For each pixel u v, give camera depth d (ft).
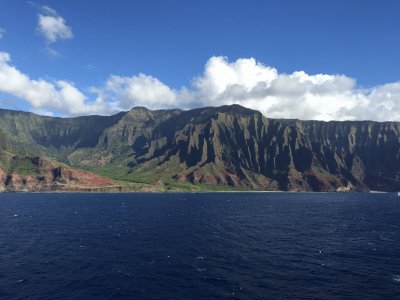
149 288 217.15
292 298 200.75
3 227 459.32
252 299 199.21
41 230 432.66
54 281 229.04
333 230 441.27
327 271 250.78
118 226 468.75
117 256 293.43
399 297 202.80
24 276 238.68
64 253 304.30
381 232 425.69
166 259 283.59
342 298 200.95
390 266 263.90
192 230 433.07
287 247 331.57
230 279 232.94
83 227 458.91
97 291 212.23
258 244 345.10
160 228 449.89
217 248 325.42
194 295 205.77
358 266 263.70
